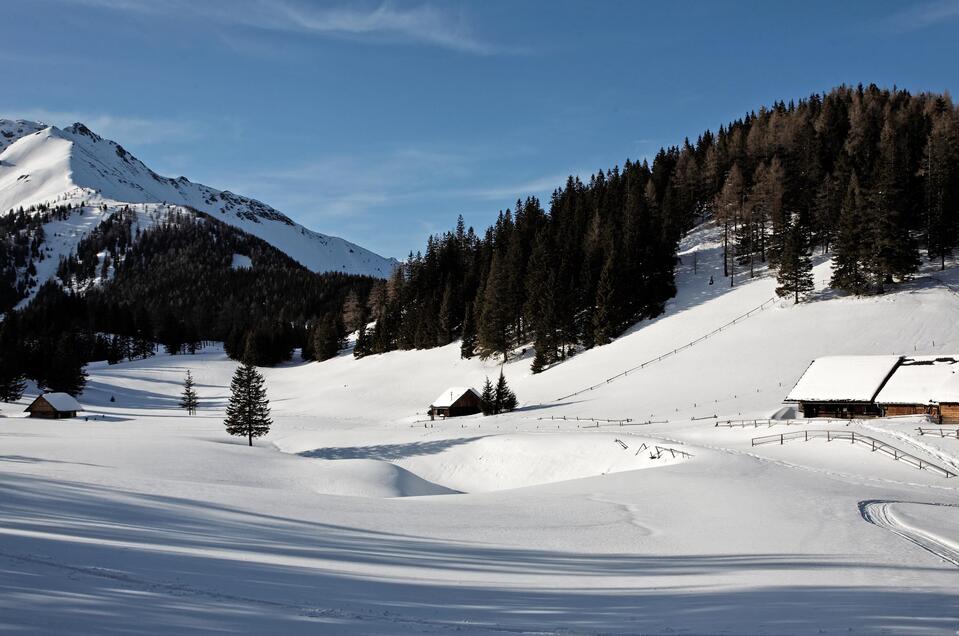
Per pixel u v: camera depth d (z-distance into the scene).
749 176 146.00
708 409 73.44
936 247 103.62
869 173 117.31
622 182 162.88
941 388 59.78
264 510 30.34
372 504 35.84
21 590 11.16
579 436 63.47
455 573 18.31
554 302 112.31
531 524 30.03
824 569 20.55
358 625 11.48
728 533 27.67
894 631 12.89
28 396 130.50
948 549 24.55
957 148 119.56
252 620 11.00
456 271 167.00
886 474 44.62
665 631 12.70
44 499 25.86
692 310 110.19
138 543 18.23
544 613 13.80
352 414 109.88
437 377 126.12
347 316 199.62
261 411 80.50
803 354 84.00
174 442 68.44
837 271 97.81
